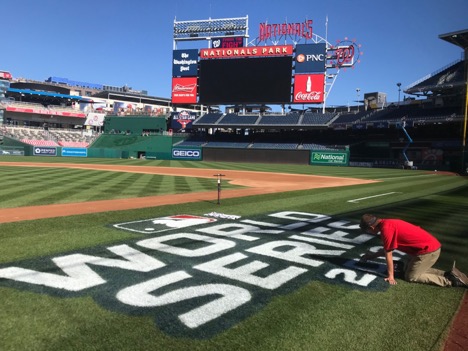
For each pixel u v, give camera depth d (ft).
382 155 185.47
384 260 21.56
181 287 16.39
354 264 20.63
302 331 12.92
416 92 182.50
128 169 111.96
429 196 55.83
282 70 180.75
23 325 12.66
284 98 181.47
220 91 189.06
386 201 48.11
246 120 208.03
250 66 184.55
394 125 176.55
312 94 179.11
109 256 20.42
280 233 27.12
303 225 30.30
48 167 111.55
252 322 13.44
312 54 178.40
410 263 18.08
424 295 16.61
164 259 20.21
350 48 181.68
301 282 17.61
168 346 11.69
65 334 12.19
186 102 194.70
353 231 28.76
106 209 36.63
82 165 128.57
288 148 191.31
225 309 14.40
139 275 17.69
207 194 51.93
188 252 21.62
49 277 17.06
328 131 207.31
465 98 156.04
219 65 188.14
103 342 11.78
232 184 70.18
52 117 272.51
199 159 205.67
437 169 161.89
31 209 35.96
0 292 15.24
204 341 12.05
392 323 13.83
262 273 18.60
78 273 17.70
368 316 14.32
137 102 373.81
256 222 30.99
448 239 27.20
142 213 34.53
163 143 223.92
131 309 14.12
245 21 200.95
